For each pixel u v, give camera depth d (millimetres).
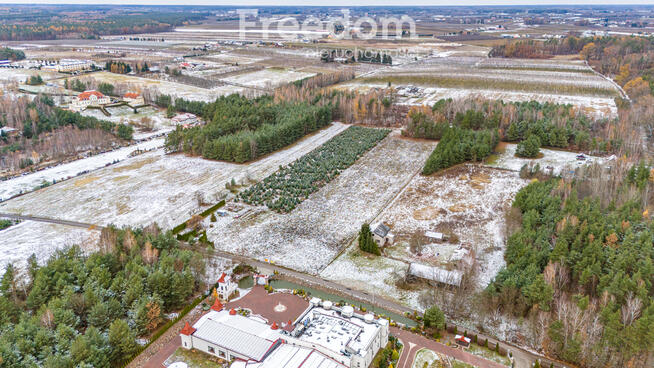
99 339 73625
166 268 91625
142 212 129500
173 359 76562
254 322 81500
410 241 116375
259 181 153000
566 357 75000
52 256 96188
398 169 165750
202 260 98000
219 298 92812
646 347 71438
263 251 111625
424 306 91188
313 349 74500
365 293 95562
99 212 129500
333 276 101688
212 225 124000
